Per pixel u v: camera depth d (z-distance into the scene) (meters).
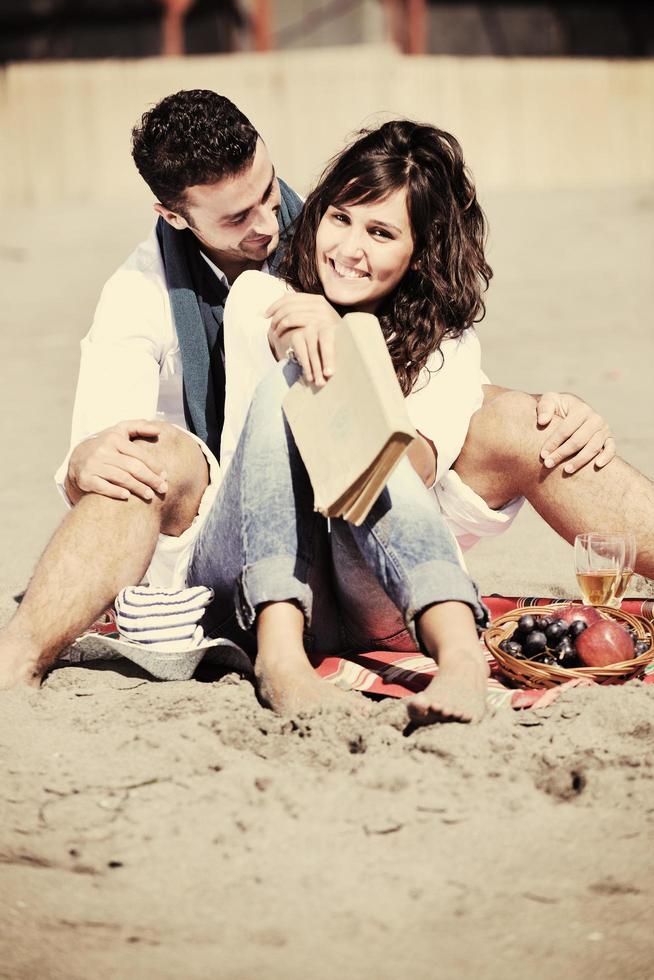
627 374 10.19
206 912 2.80
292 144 27.25
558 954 2.64
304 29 36.12
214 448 4.61
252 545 3.72
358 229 4.17
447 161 4.23
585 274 16.08
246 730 3.56
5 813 3.21
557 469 4.20
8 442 8.66
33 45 33.03
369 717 3.59
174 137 4.41
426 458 4.11
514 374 10.38
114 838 3.09
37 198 27.34
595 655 3.87
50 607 3.96
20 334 13.13
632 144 29.75
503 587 5.35
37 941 2.70
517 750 3.42
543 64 29.00
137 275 4.71
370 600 3.97
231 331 4.25
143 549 4.07
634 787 3.27
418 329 4.27
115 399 4.48
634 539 4.16
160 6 32.81
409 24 33.50
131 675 4.09
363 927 2.73
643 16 35.69
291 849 3.02
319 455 3.53
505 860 2.97
